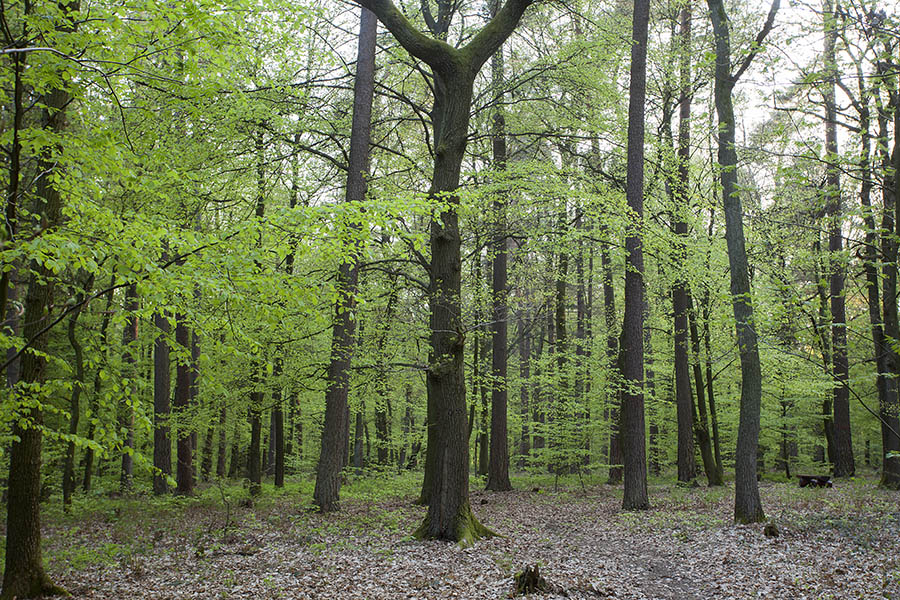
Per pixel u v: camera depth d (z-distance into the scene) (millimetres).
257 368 14320
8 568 6656
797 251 13398
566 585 6988
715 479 18000
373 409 20938
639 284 13719
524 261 20328
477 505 14930
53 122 5840
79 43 5047
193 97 6309
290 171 13008
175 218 10461
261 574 7574
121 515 12648
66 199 5809
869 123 7457
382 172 16344
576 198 13180
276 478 18078
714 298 16016
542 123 15680
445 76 9828
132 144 7133
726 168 7344
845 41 6582
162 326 15359
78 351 9883
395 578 7273
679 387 18312
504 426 18625
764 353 12883
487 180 15711
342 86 13523
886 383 14211
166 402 15883
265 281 5945
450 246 10008
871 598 6375
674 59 16078
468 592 6715
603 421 19531
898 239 5512
